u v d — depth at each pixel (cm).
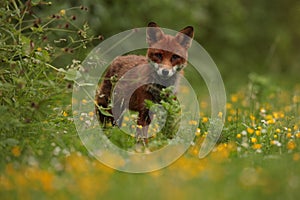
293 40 3375
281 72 3052
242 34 3048
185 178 817
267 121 1270
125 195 738
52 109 1131
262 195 750
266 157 995
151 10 2480
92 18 2039
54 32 1570
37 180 815
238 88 2212
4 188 786
